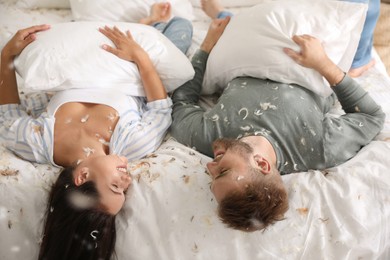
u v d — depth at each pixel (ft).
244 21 3.76
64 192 2.79
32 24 4.66
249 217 2.65
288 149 3.19
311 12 3.59
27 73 3.20
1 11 4.80
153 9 4.60
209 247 2.79
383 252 2.93
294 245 2.78
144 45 3.66
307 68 3.47
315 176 3.07
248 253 2.78
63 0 4.93
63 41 3.39
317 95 3.59
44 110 3.58
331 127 3.27
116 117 3.32
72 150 3.15
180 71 3.72
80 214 2.73
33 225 2.93
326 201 2.93
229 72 3.75
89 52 3.41
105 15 4.54
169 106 3.64
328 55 3.57
